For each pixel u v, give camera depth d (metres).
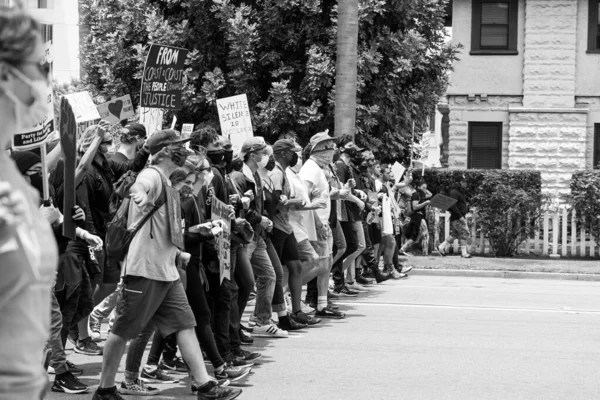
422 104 25.86
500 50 30.80
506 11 30.75
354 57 20.45
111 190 10.41
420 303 15.86
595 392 9.29
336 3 22.89
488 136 31.08
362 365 10.45
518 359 10.91
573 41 30.27
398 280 19.86
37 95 3.21
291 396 8.95
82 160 9.59
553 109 30.47
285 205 12.30
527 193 24.52
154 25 22.70
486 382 9.66
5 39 3.07
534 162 30.67
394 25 23.52
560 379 9.86
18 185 3.19
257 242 11.62
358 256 17.83
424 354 11.15
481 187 24.92
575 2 30.17
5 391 3.12
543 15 30.39
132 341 8.88
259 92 23.11
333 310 13.95
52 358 8.85
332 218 14.78
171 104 13.22
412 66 23.39
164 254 7.91
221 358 9.12
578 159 30.48
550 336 12.55
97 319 11.44
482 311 14.95
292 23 22.84
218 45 23.33
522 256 24.53
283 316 12.56
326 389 9.27
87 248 9.70
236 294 10.18
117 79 23.72
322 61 22.11
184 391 9.20
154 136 8.00
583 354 11.28
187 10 23.27
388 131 23.92
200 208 9.02
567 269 21.59
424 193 24.28
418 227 23.77
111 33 23.94
